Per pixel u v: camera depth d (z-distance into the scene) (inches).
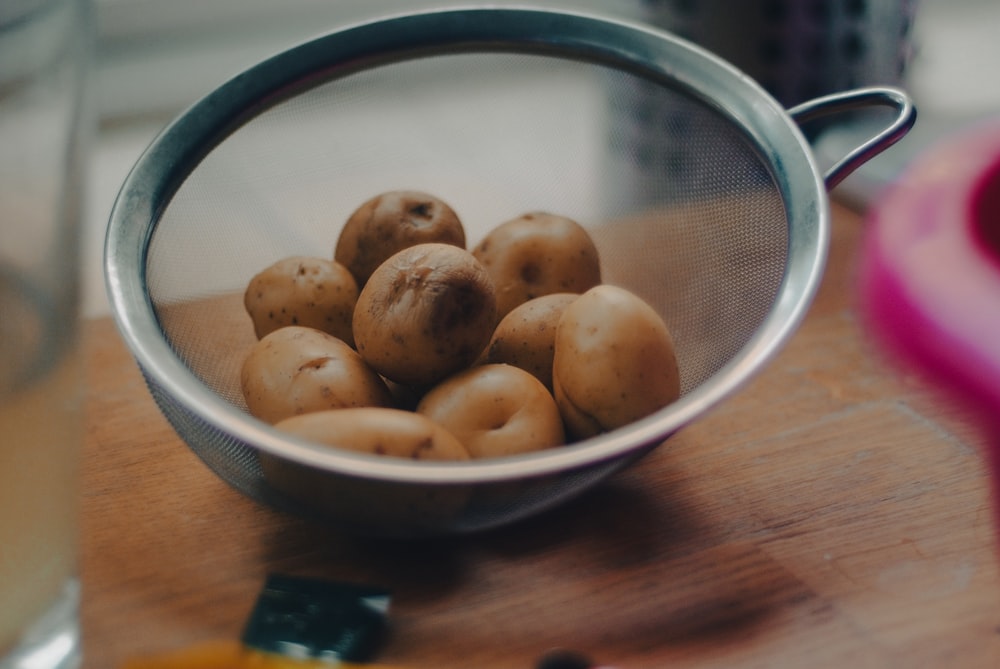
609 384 21.2
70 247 19.0
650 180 26.3
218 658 19.9
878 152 22.3
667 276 25.8
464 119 28.3
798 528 22.0
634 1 35.2
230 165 25.3
